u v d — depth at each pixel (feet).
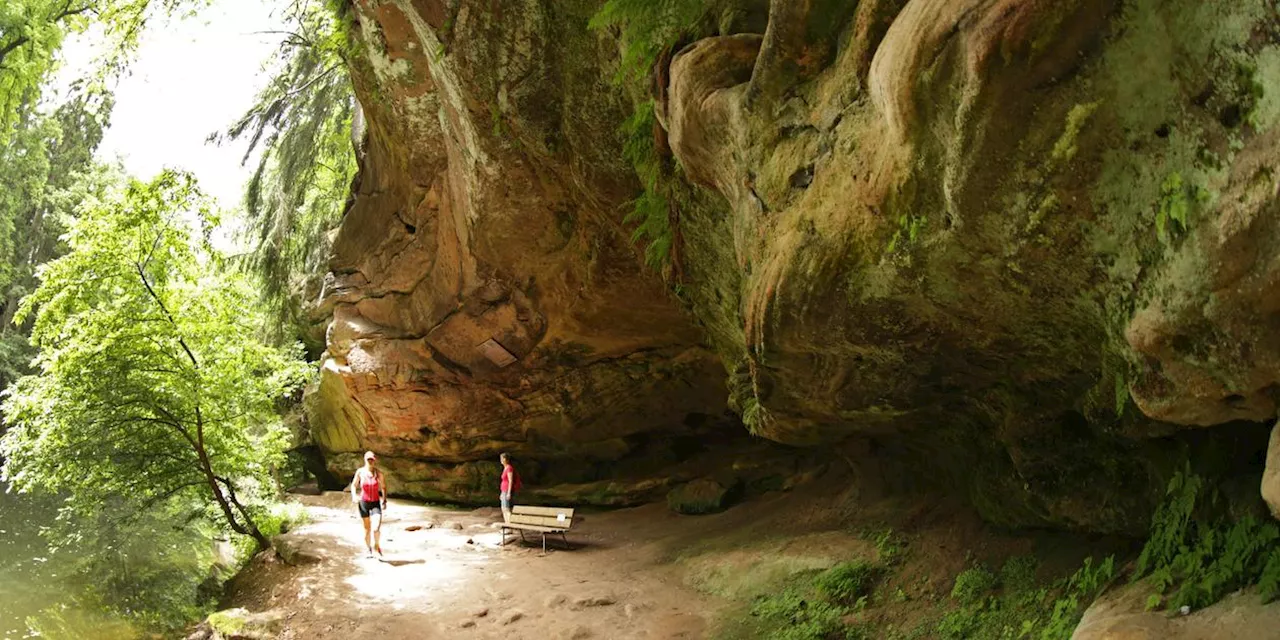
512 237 45.03
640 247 36.22
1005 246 12.75
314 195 73.26
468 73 35.45
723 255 25.02
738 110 18.47
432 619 29.63
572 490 54.65
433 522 48.83
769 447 47.83
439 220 53.01
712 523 40.70
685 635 25.98
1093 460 19.84
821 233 16.17
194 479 39.70
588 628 27.37
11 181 110.52
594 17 23.12
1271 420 14.07
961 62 11.08
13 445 36.37
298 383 46.60
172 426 38.81
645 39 22.99
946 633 21.50
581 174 34.50
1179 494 15.98
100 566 42.22
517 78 33.55
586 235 41.88
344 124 72.08
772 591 27.84
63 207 114.21
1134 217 10.70
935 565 25.44
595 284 43.98
